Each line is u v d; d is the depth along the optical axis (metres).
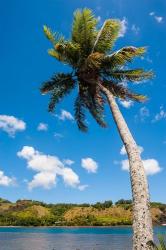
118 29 23.73
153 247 15.43
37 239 119.94
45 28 23.80
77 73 24.36
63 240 112.88
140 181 17.50
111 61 23.16
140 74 24.55
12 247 84.44
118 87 24.33
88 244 93.06
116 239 116.12
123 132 19.61
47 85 25.34
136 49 22.39
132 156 18.39
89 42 23.97
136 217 16.80
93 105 26.08
